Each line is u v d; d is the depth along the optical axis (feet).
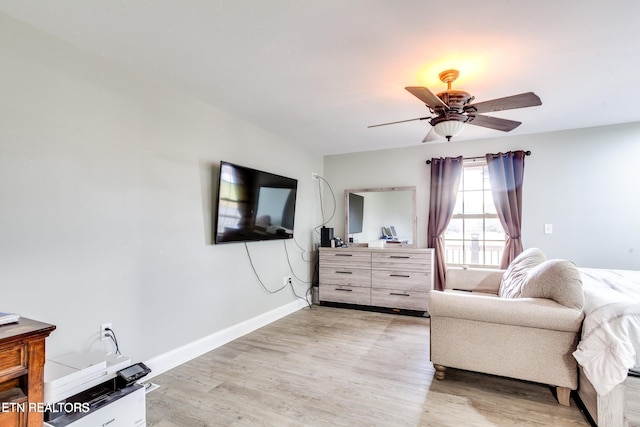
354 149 16.10
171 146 8.82
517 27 5.98
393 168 15.81
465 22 5.84
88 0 5.25
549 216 12.96
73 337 6.56
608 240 12.17
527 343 7.01
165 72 7.87
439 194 14.55
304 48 6.77
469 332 7.50
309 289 15.98
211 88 8.80
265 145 12.77
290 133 13.25
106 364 5.66
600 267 12.25
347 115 11.05
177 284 8.96
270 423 6.28
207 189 9.99
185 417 6.47
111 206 7.32
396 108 10.32
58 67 6.40
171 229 8.79
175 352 8.84
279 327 12.19
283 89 8.84
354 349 9.96
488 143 14.05
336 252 15.14
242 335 11.26
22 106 5.87
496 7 5.40
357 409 6.75
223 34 6.27
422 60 7.27
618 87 8.68
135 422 5.73
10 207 5.69
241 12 5.59
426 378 8.10
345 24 5.93
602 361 5.77
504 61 7.28
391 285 14.05
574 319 6.46
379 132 13.08
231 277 10.92
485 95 9.20
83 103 6.81
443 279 14.32
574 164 12.64
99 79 7.11
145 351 8.06
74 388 5.13
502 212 13.39
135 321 7.82
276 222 12.82
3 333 4.24
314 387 7.65
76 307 6.63
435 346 7.84
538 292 7.22
